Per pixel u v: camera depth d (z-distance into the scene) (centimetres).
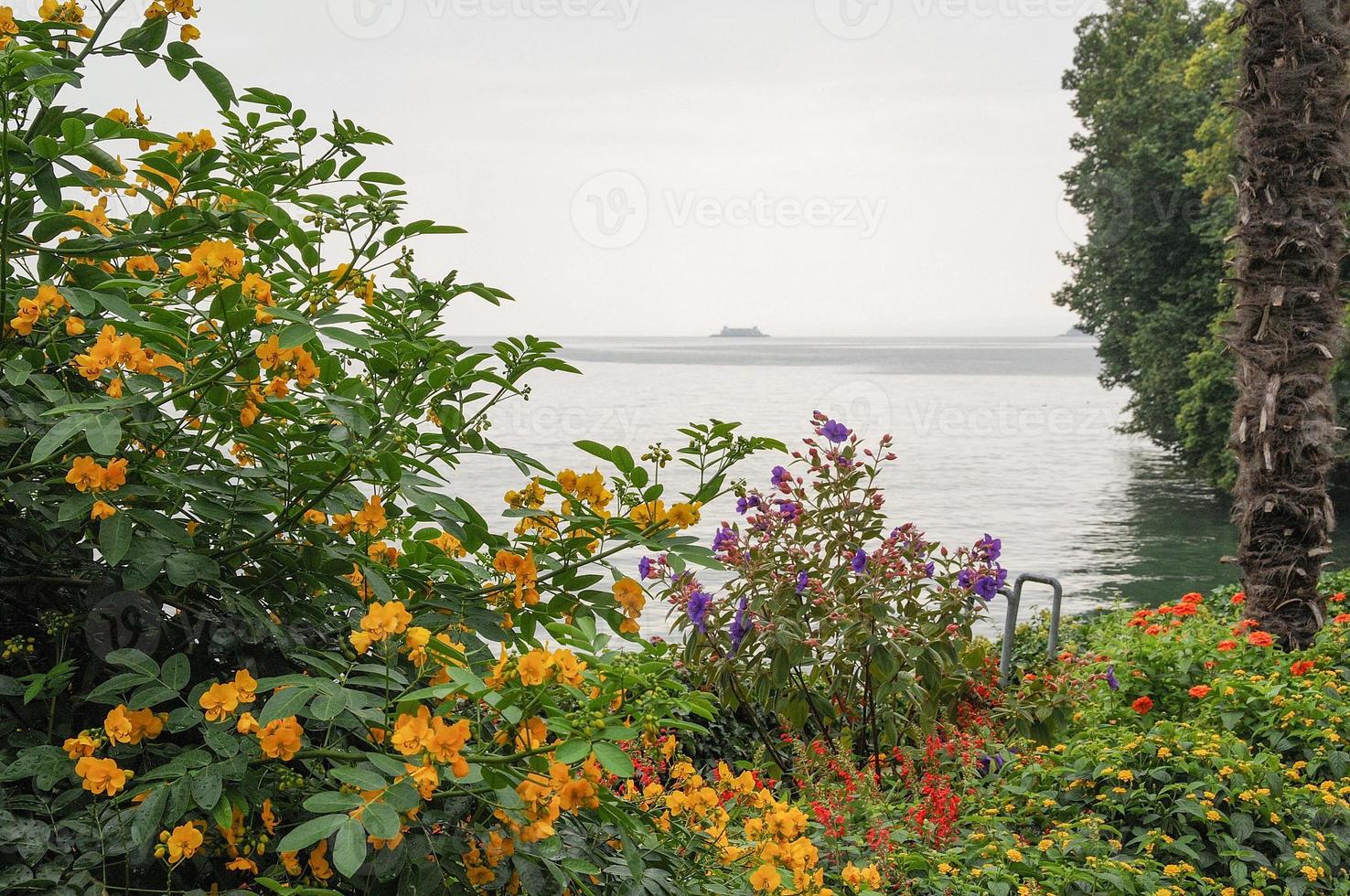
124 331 227
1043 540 1997
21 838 182
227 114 268
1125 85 3256
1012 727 511
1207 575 1669
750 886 272
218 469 239
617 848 239
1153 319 2920
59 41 247
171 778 194
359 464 222
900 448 3916
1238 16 693
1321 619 668
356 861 167
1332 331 671
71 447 212
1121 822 418
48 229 217
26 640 219
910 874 379
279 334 203
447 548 270
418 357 232
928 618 509
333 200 260
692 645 511
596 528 244
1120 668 579
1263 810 404
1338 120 664
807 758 472
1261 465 672
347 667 210
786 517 519
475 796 205
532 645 242
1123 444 4431
